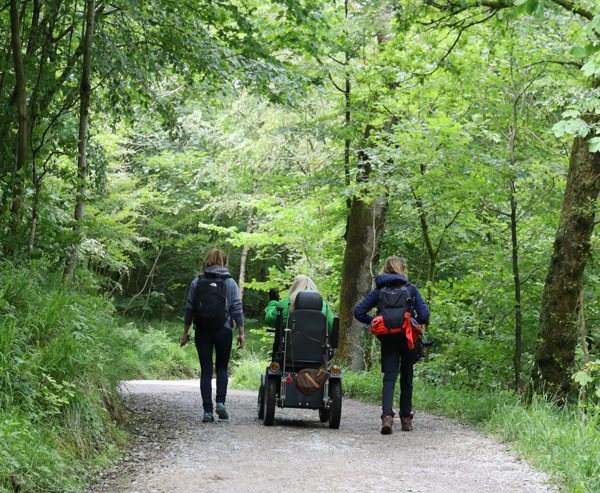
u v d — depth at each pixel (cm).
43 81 894
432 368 1230
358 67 1378
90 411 572
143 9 1071
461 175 1158
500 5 879
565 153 1192
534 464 562
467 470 553
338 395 777
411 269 1962
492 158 1109
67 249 819
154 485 476
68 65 953
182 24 1104
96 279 891
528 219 1248
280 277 2083
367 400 1159
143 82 1104
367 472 536
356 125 1585
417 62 1155
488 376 1202
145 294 3247
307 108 1723
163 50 1147
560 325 883
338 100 1620
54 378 554
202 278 796
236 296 803
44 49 880
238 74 1195
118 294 3209
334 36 1323
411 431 761
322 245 2016
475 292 1261
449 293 1272
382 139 1411
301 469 538
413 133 1152
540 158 1192
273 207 1948
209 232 3172
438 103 1267
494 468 560
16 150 809
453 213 1466
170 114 1216
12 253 747
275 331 810
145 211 2728
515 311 1151
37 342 572
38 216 793
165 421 780
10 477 408
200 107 2388
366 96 1462
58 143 945
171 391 1245
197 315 787
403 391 771
